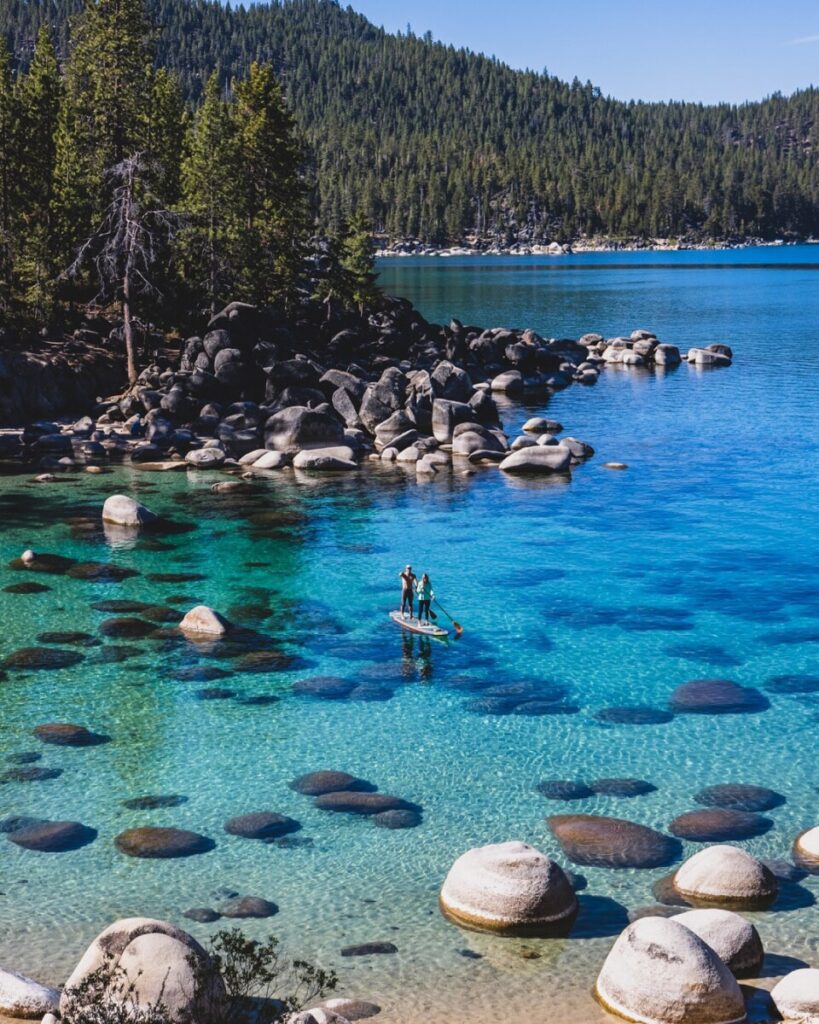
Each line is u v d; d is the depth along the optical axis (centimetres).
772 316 13862
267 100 8844
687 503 4719
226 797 2256
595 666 2956
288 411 5897
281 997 1577
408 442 6034
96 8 6950
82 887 1917
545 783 2303
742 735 2519
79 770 2378
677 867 1959
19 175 7756
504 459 5678
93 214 8125
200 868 1978
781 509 4572
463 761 2411
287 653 3080
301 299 10419
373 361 8688
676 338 11631
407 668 2967
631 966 1555
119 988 1385
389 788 2292
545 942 1738
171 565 3894
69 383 6756
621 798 2228
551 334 12144
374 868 1975
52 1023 1376
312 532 4328
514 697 2759
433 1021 1529
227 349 6906
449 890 1847
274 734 2559
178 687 2838
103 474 5400
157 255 7794
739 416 6956
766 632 3181
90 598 3534
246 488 5134
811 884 1902
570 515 4562
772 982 1619
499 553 4022
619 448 6019
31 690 2811
